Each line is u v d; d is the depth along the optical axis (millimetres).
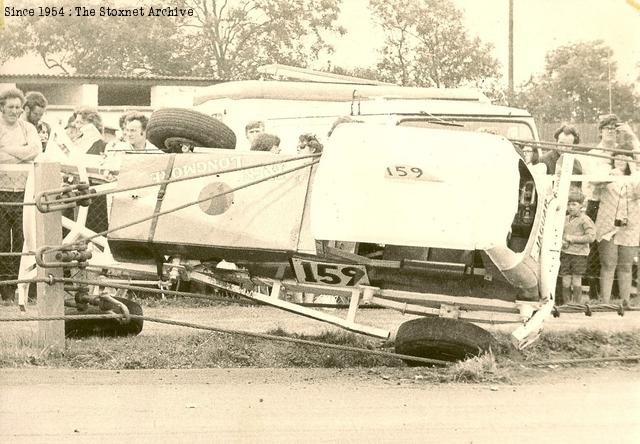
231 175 9414
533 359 9750
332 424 7137
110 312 9398
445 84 28625
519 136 13805
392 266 9305
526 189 9969
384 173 8789
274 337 9086
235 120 16000
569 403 7945
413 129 8945
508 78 27781
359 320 12625
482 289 9539
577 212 13297
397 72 28750
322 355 9703
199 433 6812
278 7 30266
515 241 9969
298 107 15922
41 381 8305
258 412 7422
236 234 9336
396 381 8672
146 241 9398
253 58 30781
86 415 7211
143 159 9492
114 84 24484
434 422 7254
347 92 16016
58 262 9258
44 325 9438
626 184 13445
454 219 8719
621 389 8516
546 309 9602
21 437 6617
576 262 13305
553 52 27906
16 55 31531
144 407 7484
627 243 13453
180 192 9422
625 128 14055
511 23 27375
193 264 9703
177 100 24250
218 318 12398
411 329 9211
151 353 9461
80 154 13625
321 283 9641
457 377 8766
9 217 13172
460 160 8797
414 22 28656
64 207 9133
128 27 31422
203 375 8758
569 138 14164
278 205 9367
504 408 7734
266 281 9742
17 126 13727
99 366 9008
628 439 6902
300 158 9273
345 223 8781
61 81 24297
